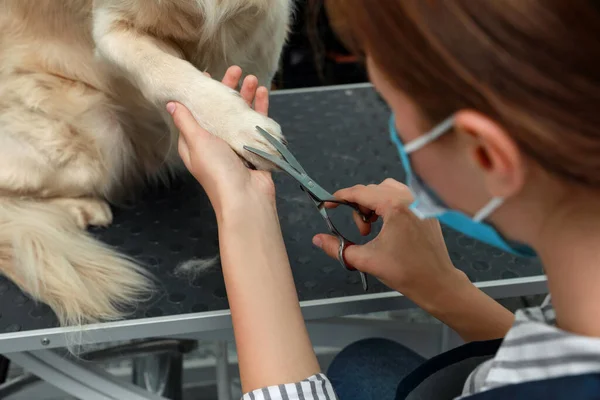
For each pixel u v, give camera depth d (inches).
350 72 62.8
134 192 40.9
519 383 15.7
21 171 36.8
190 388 56.4
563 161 13.4
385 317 54.0
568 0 12.2
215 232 35.9
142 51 34.2
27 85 38.3
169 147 40.4
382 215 28.1
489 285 30.8
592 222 14.7
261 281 22.9
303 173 28.0
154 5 33.8
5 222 34.9
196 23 35.1
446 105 14.4
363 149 44.0
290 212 36.4
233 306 22.9
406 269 27.4
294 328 22.6
